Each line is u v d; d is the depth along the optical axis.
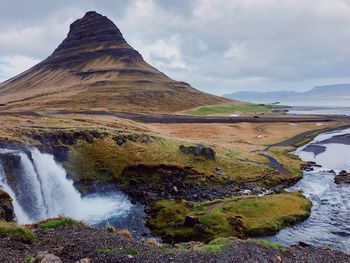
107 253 23.92
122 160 80.19
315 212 60.81
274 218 54.59
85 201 68.19
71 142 81.44
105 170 77.25
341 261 35.84
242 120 196.38
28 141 73.44
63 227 29.45
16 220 50.69
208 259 26.06
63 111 176.88
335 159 107.56
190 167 79.19
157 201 64.06
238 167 85.06
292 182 80.75
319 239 48.78
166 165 78.19
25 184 62.69
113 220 58.41
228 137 140.62
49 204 65.75
